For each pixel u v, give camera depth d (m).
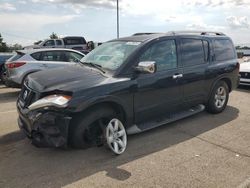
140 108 5.13
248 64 10.91
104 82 4.62
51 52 10.01
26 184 3.85
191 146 5.08
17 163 4.43
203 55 6.46
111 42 5.94
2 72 12.43
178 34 6.02
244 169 4.26
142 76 5.12
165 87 5.50
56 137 4.20
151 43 5.38
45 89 4.39
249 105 7.99
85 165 4.35
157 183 3.87
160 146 5.06
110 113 4.66
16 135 5.61
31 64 9.54
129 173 4.12
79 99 4.26
